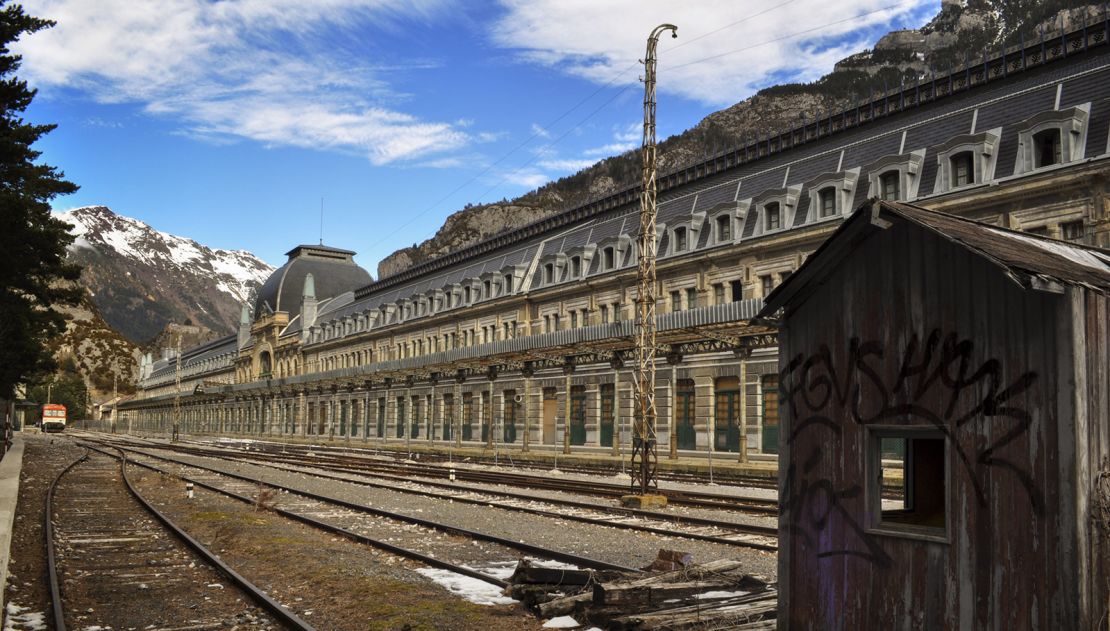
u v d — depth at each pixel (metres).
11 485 22.61
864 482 7.63
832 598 7.85
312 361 105.69
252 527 19.12
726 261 44.81
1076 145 30.80
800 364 8.38
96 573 13.50
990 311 6.79
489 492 28.83
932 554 7.04
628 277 51.19
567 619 9.99
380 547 16.00
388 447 77.38
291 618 9.88
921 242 7.35
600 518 21.11
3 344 42.47
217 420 136.00
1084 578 6.09
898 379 7.43
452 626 9.87
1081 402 6.21
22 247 33.28
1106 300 6.53
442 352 64.88
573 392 54.62
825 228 39.03
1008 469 6.56
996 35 180.62
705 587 10.81
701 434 44.34
